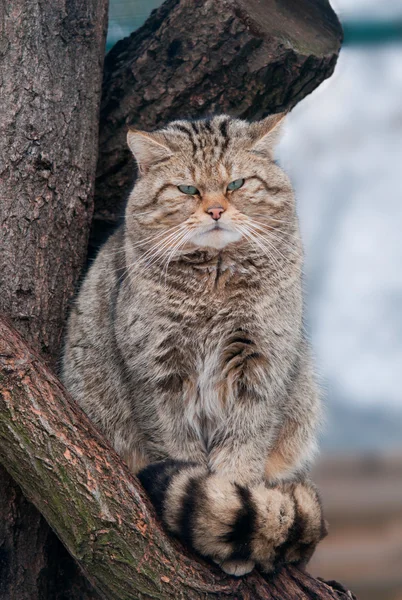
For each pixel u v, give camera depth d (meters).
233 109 5.90
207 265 5.16
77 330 5.44
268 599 4.38
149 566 4.11
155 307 5.12
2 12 5.32
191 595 4.17
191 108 5.91
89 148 5.53
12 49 5.27
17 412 4.15
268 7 5.81
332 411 14.95
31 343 5.07
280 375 5.19
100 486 4.13
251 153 5.34
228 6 5.52
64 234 5.32
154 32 5.92
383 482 10.88
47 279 5.20
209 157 5.24
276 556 4.42
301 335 5.55
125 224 5.52
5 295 5.00
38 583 5.00
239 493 4.38
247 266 5.18
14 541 4.89
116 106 5.95
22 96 5.22
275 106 5.96
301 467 5.71
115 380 5.39
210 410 5.27
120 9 6.88
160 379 5.11
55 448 4.14
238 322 5.14
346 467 11.09
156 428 5.17
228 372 5.20
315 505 4.57
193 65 5.71
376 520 10.36
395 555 9.83
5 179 5.10
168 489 4.36
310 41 5.75
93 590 5.30
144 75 5.86
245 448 5.21
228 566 4.36
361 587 9.51
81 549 4.10
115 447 5.44
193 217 5.12
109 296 5.51
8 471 4.35
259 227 5.18
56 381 4.34
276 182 5.38
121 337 5.20
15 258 5.05
